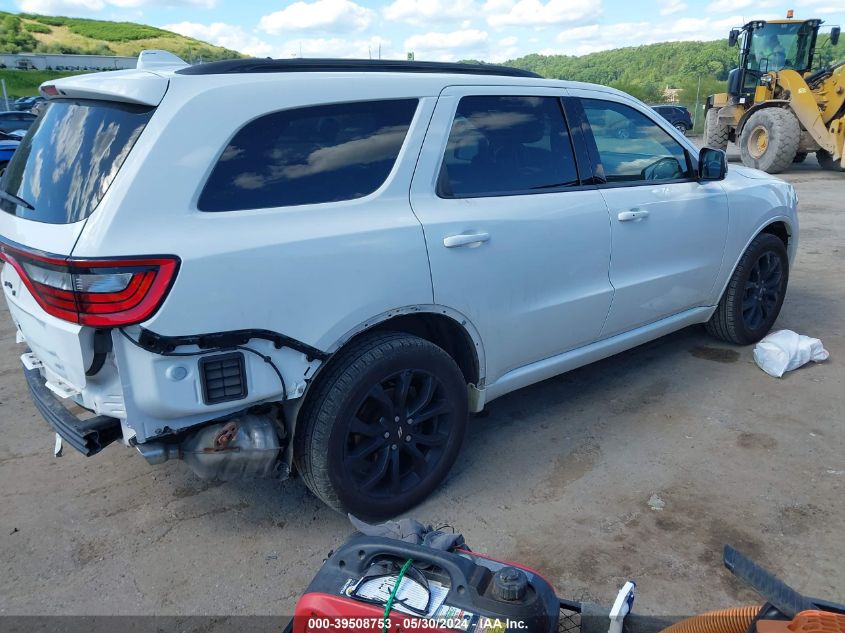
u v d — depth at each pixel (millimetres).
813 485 3217
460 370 3131
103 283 2205
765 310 4969
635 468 3408
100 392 2428
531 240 3264
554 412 4027
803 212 10062
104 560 2803
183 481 3371
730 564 1623
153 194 2314
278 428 2713
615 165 3805
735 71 15570
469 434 3795
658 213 3918
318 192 2676
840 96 13297
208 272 2334
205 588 2641
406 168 2908
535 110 3449
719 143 16984
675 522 2969
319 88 2703
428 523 2996
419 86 2994
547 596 1938
